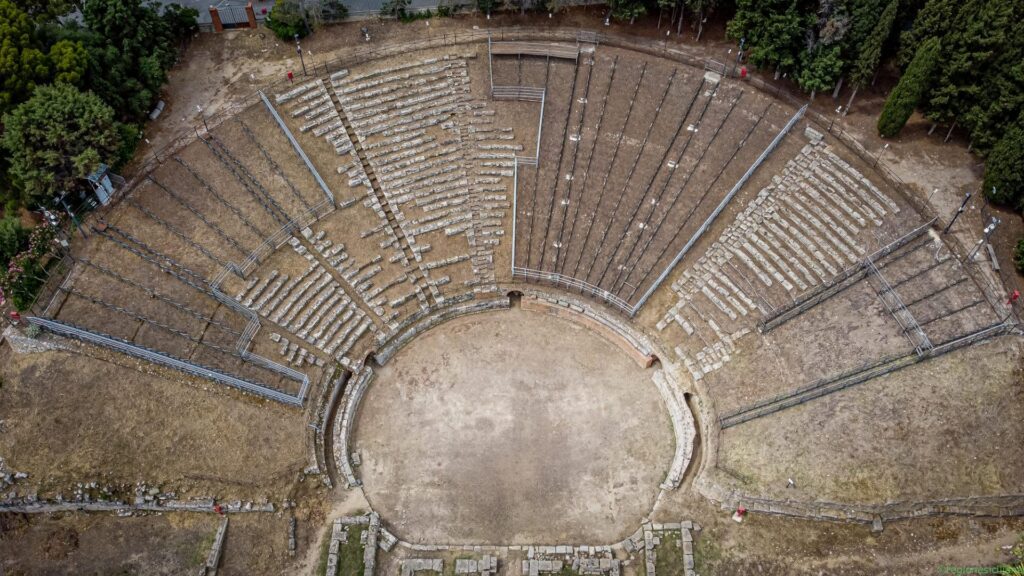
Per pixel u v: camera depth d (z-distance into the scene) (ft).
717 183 202.28
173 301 179.73
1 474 157.58
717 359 182.09
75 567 154.30
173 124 206.69
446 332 196.44
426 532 166.30
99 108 180.24
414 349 193.47
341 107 215.72
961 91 190.39
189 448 165.78
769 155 203.82
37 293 173.88
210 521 161.58
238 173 201.16
